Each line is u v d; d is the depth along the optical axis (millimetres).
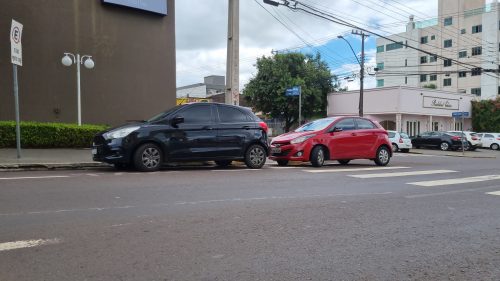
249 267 4105
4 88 15977
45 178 8664
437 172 12352
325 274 4004
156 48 19438
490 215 6609
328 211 6559
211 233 5152
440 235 5422
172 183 8531
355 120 13961
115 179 8820
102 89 18062
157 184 8328
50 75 16875
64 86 17172
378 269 4176
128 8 18609
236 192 7824
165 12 19484
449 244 5051
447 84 67125
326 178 10164
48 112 16844
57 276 3742
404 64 72000
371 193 8289
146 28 19172
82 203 6422
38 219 5469
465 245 5031
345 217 6207
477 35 63719
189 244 4711
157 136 10398
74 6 17375
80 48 17516
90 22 17750
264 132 12125
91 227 5199
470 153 29891
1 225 5172
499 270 4246
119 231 5086
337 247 4805
